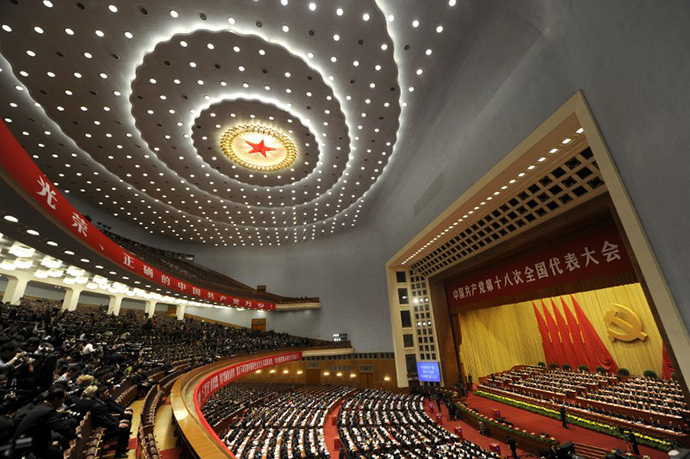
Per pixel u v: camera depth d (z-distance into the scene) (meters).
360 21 11.51
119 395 7.78
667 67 6.75
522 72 11.41
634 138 7.68
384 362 28.66
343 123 16.78
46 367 5.40
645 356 20.34
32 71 12.73
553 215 14.22
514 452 13.12
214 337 23.52
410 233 22.89
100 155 18.34
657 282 7.24
